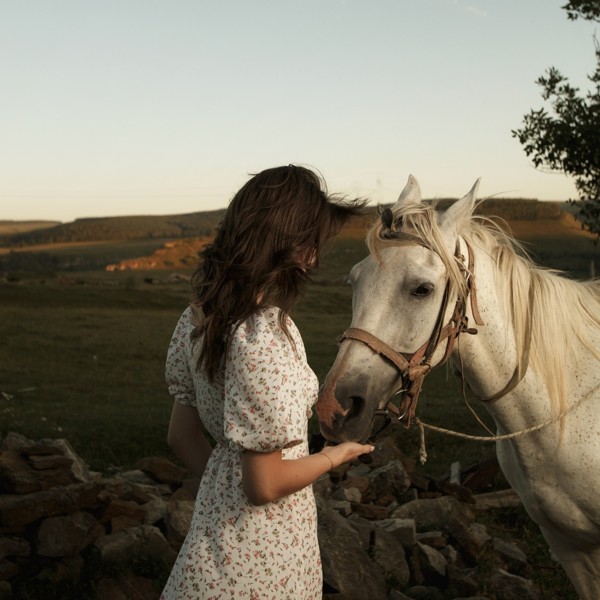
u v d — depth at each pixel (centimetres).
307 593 191
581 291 324
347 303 4103
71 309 3225
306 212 188
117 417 1031
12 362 1780
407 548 457
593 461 297
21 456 439
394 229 281
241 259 184
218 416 194
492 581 437
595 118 883
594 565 320
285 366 179
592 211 907
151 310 3606
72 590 376
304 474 180
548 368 301
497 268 305
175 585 187
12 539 386
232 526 185
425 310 272
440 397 1349
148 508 455
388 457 648
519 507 604
